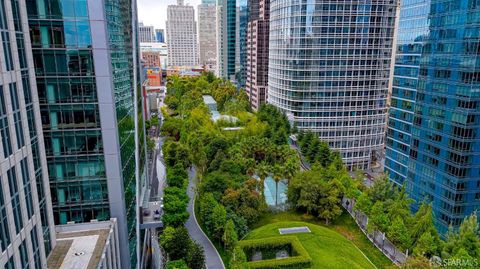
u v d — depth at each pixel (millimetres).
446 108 68625
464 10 63188
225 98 158875
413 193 79750
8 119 27734
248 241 59438
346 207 79812
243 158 85125
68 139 40469
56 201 41688
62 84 38969
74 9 37531
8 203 27078
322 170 84750
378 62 117062
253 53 175125
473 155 65250
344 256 57594
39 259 32594
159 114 156750
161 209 60375
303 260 54656
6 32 28109
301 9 111125
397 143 95438
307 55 113812
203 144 96000
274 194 87062
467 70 63094
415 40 88438
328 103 117500
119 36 46469
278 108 128750
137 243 51375
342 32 111375
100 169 42031
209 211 64500
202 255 53531
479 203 68125
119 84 45281
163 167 96562
